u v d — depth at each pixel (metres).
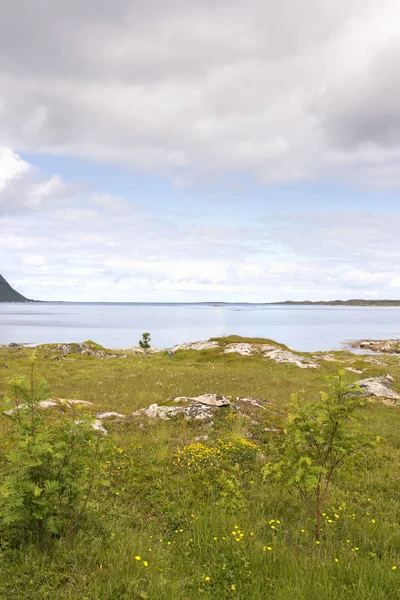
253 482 10.64
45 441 6.71
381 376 32.16
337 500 9.93
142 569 6.17
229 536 7.55
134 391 25.97
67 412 16.62
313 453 8.61
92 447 7.57
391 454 13.87
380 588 5.86
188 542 7.38
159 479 10.44
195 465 11.44
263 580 6.22
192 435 14.59
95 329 171.75
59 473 6.75
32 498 6.33
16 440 12.20
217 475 10.91
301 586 5.90
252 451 12.69
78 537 6.94
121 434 14.50
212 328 179.25
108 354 54.91
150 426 15.51
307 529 8.34
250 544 7.23
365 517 8.88
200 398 18.27
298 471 7.62
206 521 8.13
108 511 8.37
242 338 54.56
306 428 8.16
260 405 19.20
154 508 8.98
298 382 30.45
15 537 6.77
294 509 9.24
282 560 6.80
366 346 95.56
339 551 7.25
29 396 7.19
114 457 11.54
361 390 8.00
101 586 5.64
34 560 6.13
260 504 9.34
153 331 157.62
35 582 5.69
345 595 5.75
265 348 47.81
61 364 40.69
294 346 100.88
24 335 136.12
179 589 5.86
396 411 21.73
